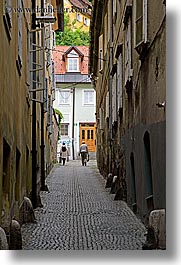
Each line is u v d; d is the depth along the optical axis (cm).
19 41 1312
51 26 3456
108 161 2544
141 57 1312
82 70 5991
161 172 1060
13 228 1042
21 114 1401
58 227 1331
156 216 995
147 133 1278
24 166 1493
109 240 1141
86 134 5991
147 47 1234
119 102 1922
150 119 1212
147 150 1318
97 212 1595
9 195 1067
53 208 1705
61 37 5716
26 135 1585
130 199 1639
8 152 1085
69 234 1228
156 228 980
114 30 2236
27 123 1630
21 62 1380
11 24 1100
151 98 1198
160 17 1073
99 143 3494
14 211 1159
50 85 3409
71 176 3077
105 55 2794
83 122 6000
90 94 6019
